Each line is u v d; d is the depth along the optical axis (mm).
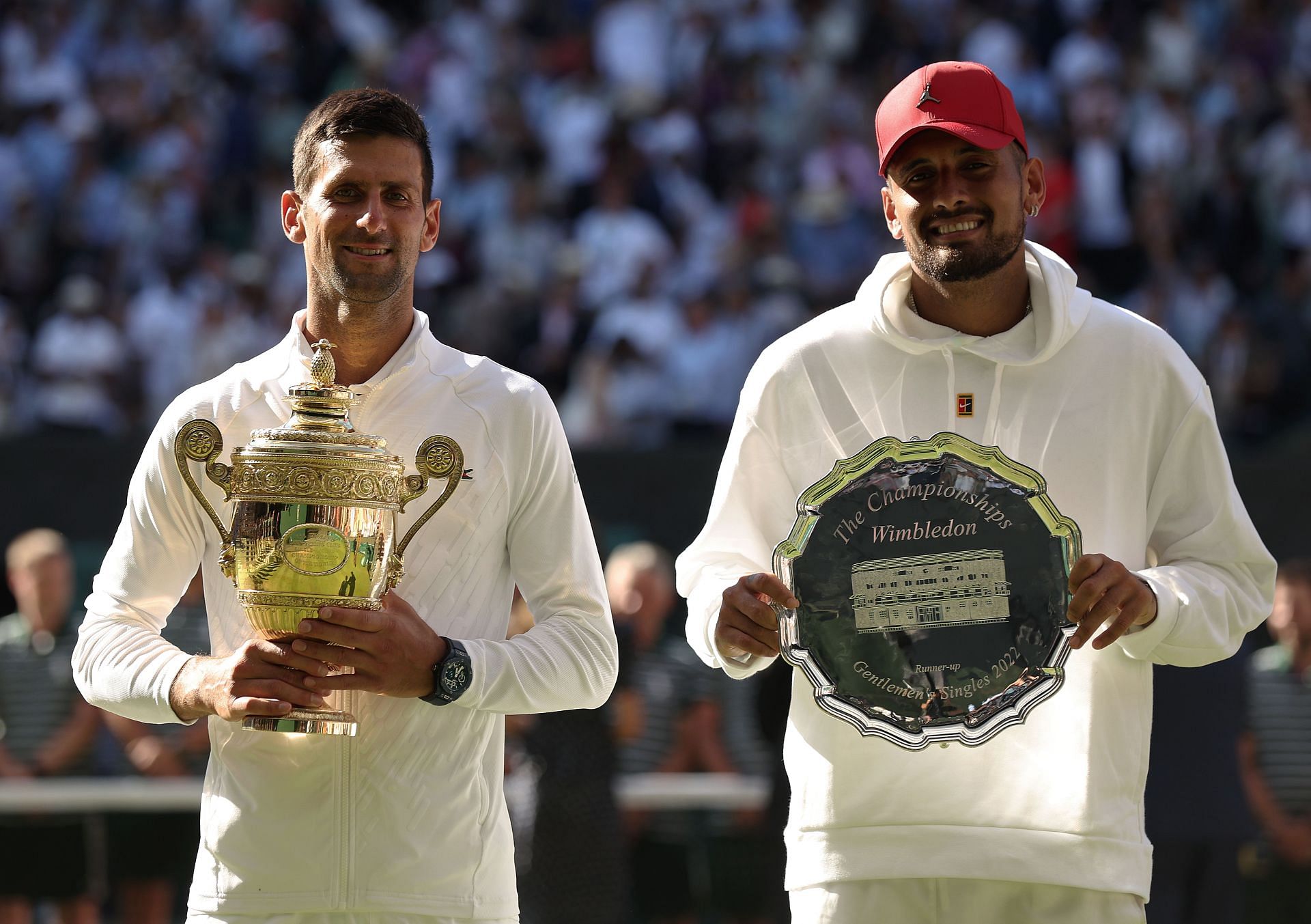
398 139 8852
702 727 20562
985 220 9086
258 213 38906
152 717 8789
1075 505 9281
